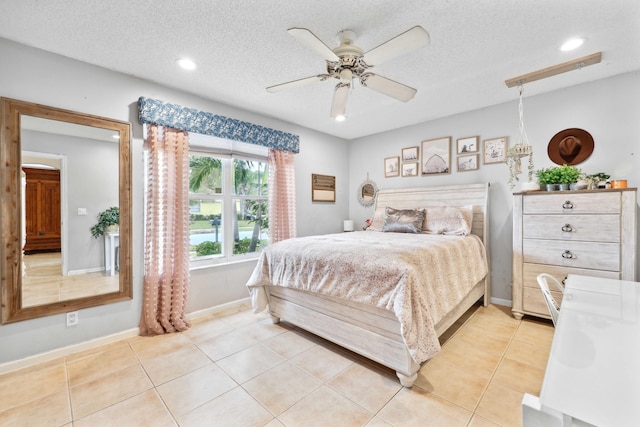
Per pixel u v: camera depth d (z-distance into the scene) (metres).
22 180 2.10
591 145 2.77
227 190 3.39
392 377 1.96
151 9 1.72
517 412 1.61
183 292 2.81
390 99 3.18
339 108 2.46
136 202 2.62
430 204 3.79
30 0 1.63
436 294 2.07
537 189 2.84
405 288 1.75
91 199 2.40
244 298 3.47
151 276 2.62
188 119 2.80
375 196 4.58
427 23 1.87
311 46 1.60
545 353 2.23
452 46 2.14
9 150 2.04
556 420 0.59
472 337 2.52
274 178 3.64
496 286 3.39
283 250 2.61
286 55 2.25
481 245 3.19
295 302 2.58
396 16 1.80
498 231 3.37
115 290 2.50
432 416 1.58
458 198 3.55
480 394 1.76
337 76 2.01
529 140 3.13
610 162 2.69
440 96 3.10
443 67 2.46
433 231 3.39
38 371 2.04
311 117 3.75
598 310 1.18
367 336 2.02
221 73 2.54
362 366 2.10
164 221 2.68
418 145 4.07
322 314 2.34
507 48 2.17
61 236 2.26
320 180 4.43
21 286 2.09
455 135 3.69
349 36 1.92
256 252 3.70
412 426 1.51
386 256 2.00
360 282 1.99
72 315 2.30
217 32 1.96
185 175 2.85
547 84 2.83
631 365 0.76
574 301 1.30
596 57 2.25
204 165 3.22
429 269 2.08
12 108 2.04
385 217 3.80
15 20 1.82
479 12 1.76
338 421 1.56
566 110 2.91
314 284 2.26
